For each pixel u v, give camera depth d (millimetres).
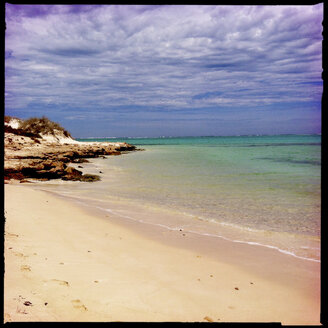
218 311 4281
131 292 4656
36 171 21312
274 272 5883
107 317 3814
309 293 5012
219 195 15102
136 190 16844
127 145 72125
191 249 7160
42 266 5289
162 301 4461
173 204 12930
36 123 56688
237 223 9797
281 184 18625
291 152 53500
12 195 12430
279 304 4598
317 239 8102
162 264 6082
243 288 5129
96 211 11172
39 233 7520
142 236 8133
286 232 8773
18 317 3463
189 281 5301
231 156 45312
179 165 32094
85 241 7316
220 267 6074
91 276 5121
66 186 18766
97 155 48625
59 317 3656
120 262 6027
